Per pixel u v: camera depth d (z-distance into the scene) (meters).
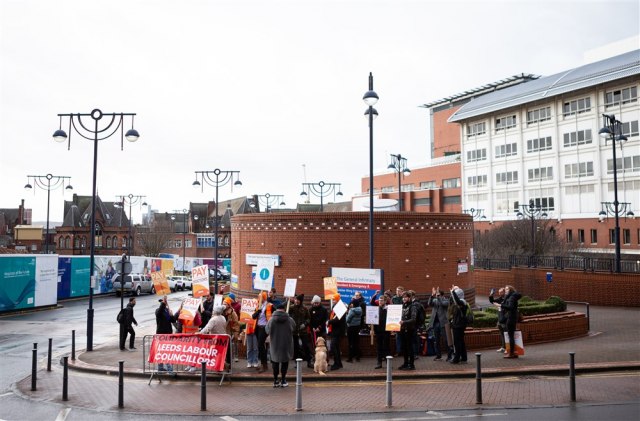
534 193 66.25
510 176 69.44
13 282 31.31
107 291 45.66
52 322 27.09
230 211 93.31
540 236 46.88
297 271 22.09
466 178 76.06
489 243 49.09
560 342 17.09
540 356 14.38
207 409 10.50
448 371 12.77
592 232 59.66
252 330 13.68
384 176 91.94
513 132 69.12
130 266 19.77
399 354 14.55
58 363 16.08
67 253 80.44
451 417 9.59
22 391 12.45
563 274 30.34
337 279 16.77
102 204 82.75
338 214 21.86
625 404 10.20
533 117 66.75
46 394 12.10
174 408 10.66
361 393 11.49
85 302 38.94
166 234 84.12
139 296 45.66
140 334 22.44
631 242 55.84
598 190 58.88
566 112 62.88
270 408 10.48
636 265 29.45
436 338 14.30
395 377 12.57
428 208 81.62
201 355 12.76
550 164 64.38
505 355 14.27
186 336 12.97
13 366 15.73
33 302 32.81
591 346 16.02
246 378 12.80
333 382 12.51
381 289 16.19
